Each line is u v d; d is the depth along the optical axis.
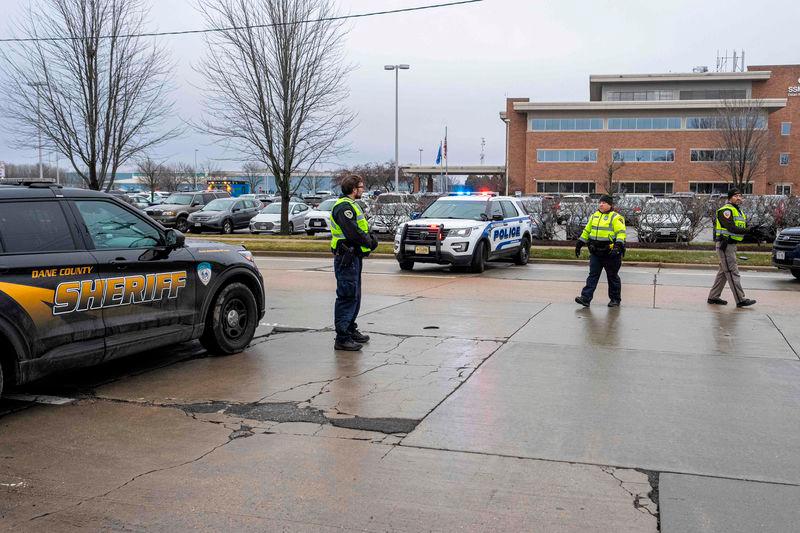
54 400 6.09
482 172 82.75
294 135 26.48
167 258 6.91
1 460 4.73
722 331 9.15
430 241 15.70
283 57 24.91
